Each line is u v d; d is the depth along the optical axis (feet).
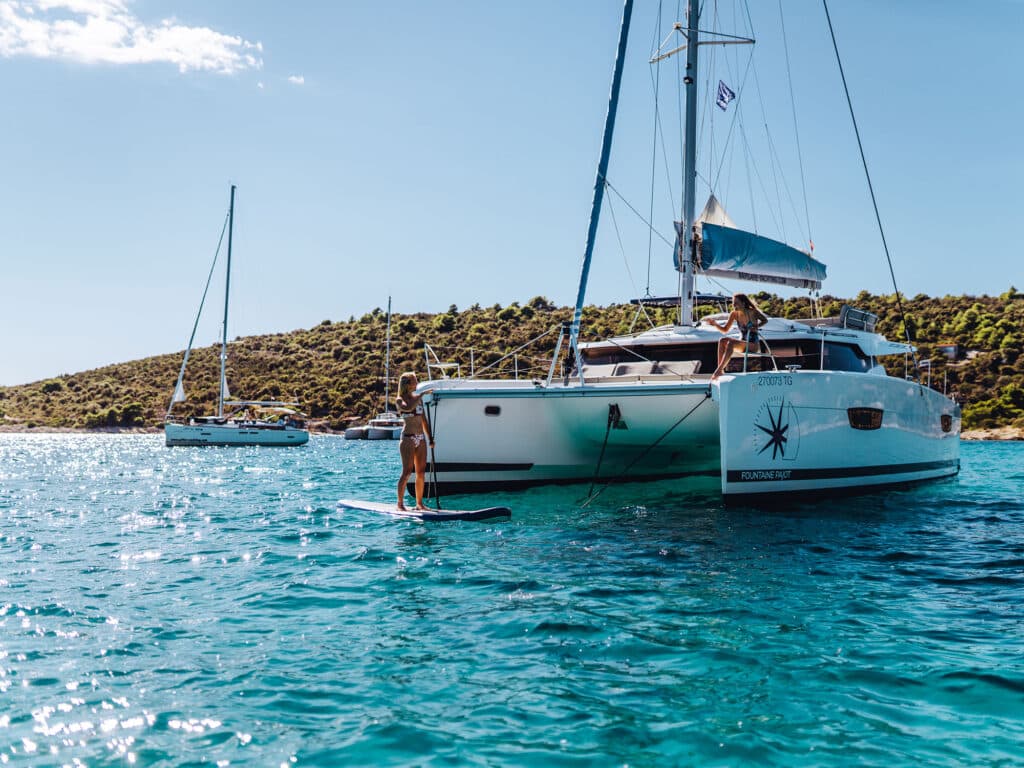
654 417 31.24
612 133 32.12
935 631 14.57
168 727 10.26
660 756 9.36
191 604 16.94
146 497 43.37
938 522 28.12
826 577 19.24
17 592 18.22
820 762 9.19
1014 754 9.37
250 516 33.06
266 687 11.73
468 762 9.20
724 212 38.70
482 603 16.76
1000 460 77.05
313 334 284.61
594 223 31.68
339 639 14.20
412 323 259.60
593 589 17.99
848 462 33.01
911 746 9.62
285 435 139.64
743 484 29.71
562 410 32.45
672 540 24.43
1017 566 20.49
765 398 29.58
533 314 240.73
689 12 36.19
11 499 42.47
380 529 27.58
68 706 10.96
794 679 11.98
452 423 33.27
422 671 12.42
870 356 40.27
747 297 30.30
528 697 11.27
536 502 33.45
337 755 9.43
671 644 13.76
